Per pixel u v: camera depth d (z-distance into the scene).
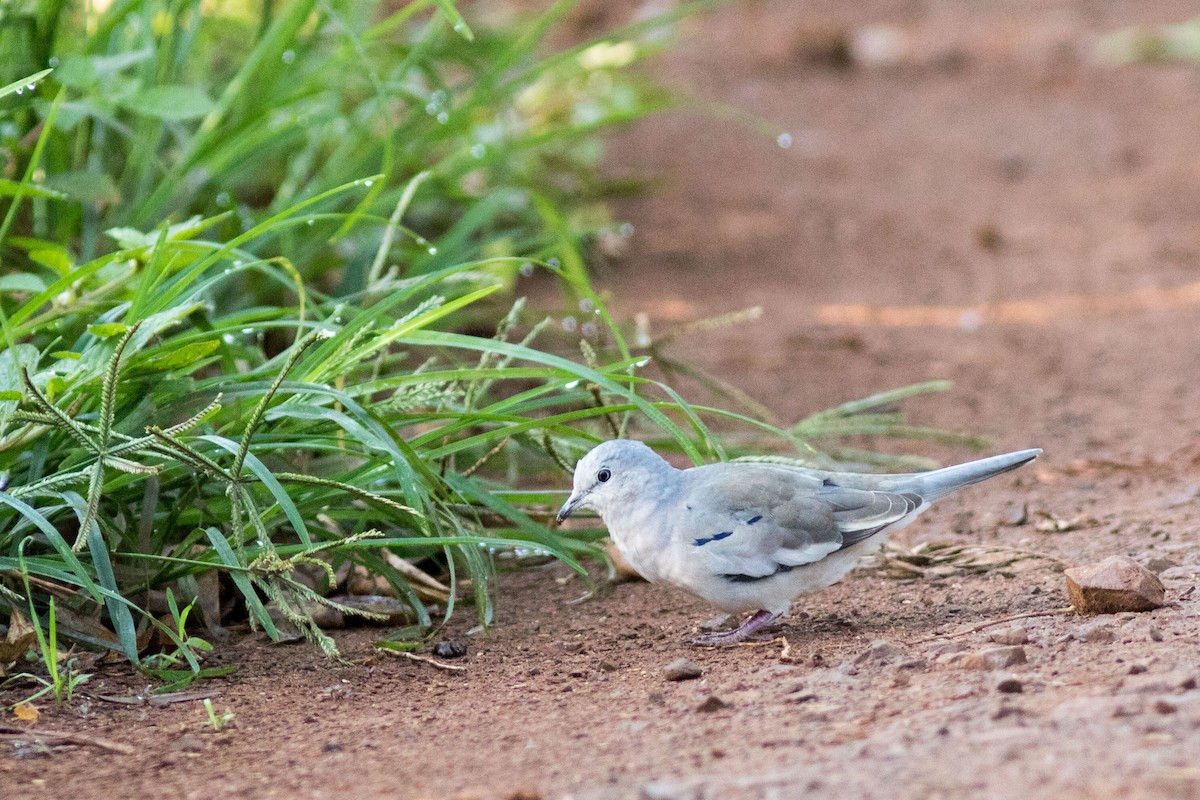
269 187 16.55
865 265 21.97
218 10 15.84
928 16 40.03
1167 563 9.58
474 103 14.58
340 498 10.05
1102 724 6.32
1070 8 39.72
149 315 9.12
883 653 8.05
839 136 30.55
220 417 9.62
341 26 12.73
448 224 18.22
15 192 10.09
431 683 8.46
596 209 21.20
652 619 9.77
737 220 24.44
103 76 11.72
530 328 16.02
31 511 8.28
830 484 9.05
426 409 10.88
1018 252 22.47
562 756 6.84
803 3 41.47
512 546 9.20
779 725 6.98
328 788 6.67
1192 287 20.06
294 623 9.02
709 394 15.69
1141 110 31.34
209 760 7.18
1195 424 14.23
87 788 6.82
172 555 9.09
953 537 11.07
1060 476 12.84
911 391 12.05
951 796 5.69
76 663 8.58
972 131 30.59
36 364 8.94
